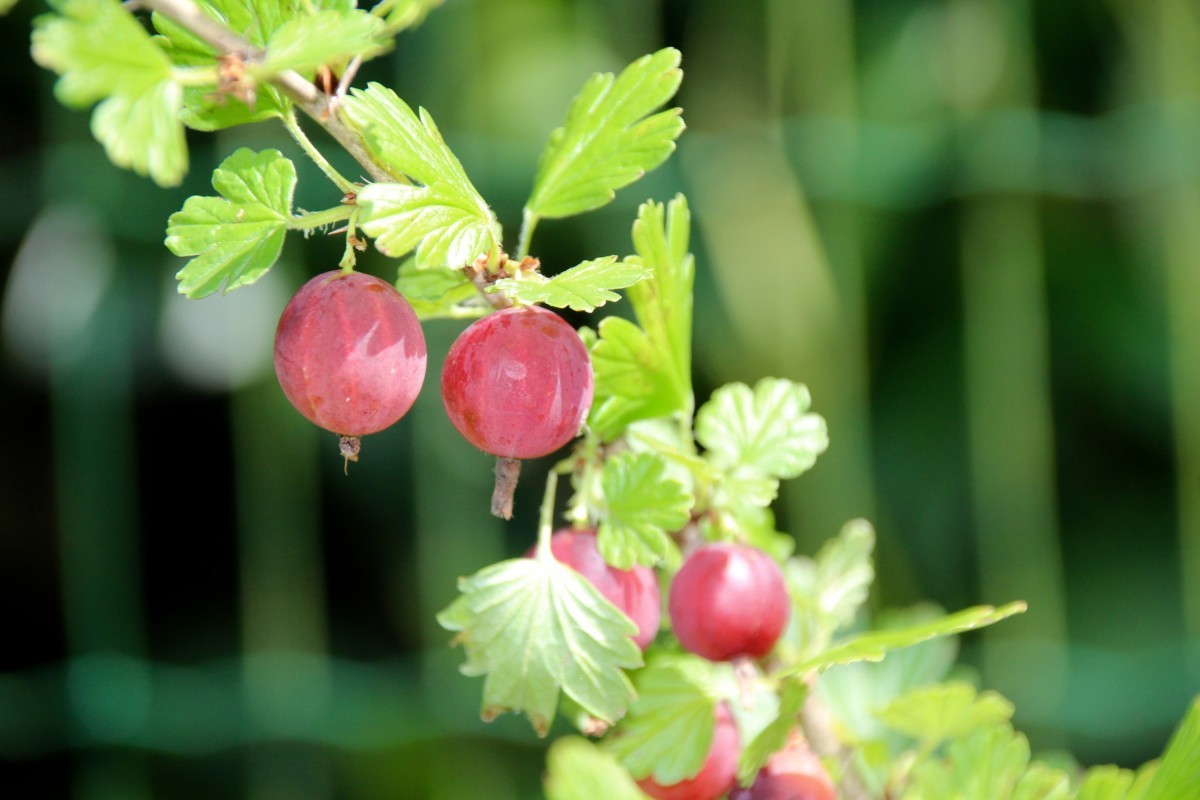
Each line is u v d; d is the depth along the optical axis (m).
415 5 0.68
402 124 0.68
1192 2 1.36
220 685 1.25
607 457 0.72
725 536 0.72
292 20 0.67
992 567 1.34
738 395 0.73
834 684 0.76
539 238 1.29
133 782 1.33
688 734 0.72
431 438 1.34
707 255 1.32
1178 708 1.22
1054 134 1.26
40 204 1.32
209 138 1.24
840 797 0.73
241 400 1.34
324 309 0.68
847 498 1.32
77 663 1.18
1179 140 1.25
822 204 1.33
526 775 1.34
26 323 1.33
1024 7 1.32
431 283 0.71
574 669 0.70
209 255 0.68
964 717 0.73
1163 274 1.36
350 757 1.34
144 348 1.34
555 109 1.31
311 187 1.20
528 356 0.68
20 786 1.36
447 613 0.70
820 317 1.31
